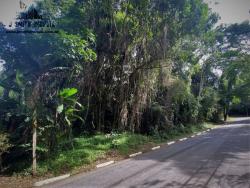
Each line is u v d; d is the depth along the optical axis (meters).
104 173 11.25
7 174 11.15
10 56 18.20
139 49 20.16
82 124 19.08
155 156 15.25
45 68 16.73
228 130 34.59
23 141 12.05
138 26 19.34
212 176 10.15
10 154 12.04
